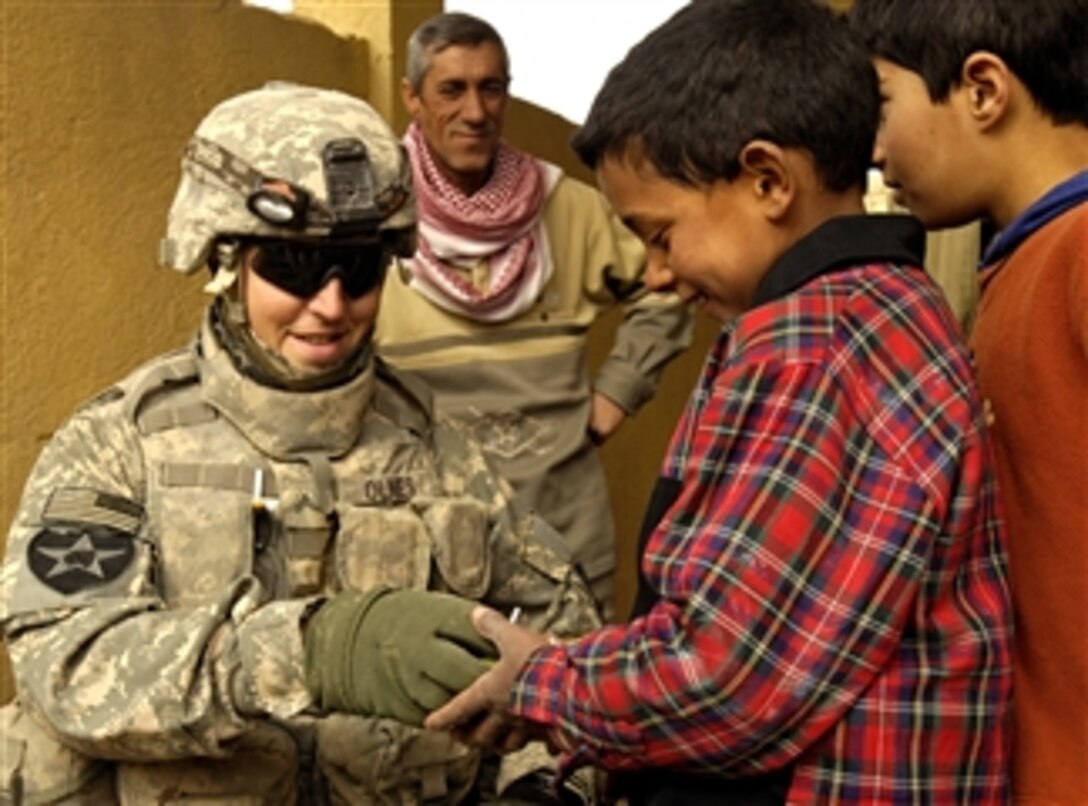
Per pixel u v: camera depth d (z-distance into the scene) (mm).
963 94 1259
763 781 1112
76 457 1466
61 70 2311
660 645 1072
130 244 2473
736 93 1104
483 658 1276
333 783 1527
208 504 1464
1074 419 1169
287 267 1448
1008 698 1134
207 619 1346
